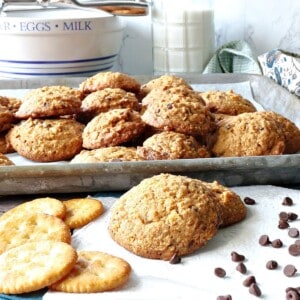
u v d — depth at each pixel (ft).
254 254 1.62
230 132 2.14
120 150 2.07
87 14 3.01
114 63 3.19
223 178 1.93
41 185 1.88
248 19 3.26
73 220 1.75
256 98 2.83
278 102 2.63
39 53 2.83
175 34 3.07
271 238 1.69
